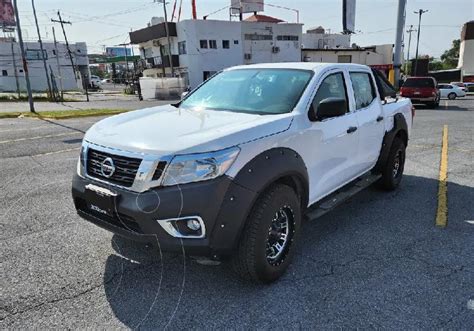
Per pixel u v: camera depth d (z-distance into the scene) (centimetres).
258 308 276
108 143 287
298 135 321
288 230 315
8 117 1591
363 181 475
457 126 1253
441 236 398
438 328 255
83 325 256
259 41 4638
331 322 261
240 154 270
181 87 3691
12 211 457
